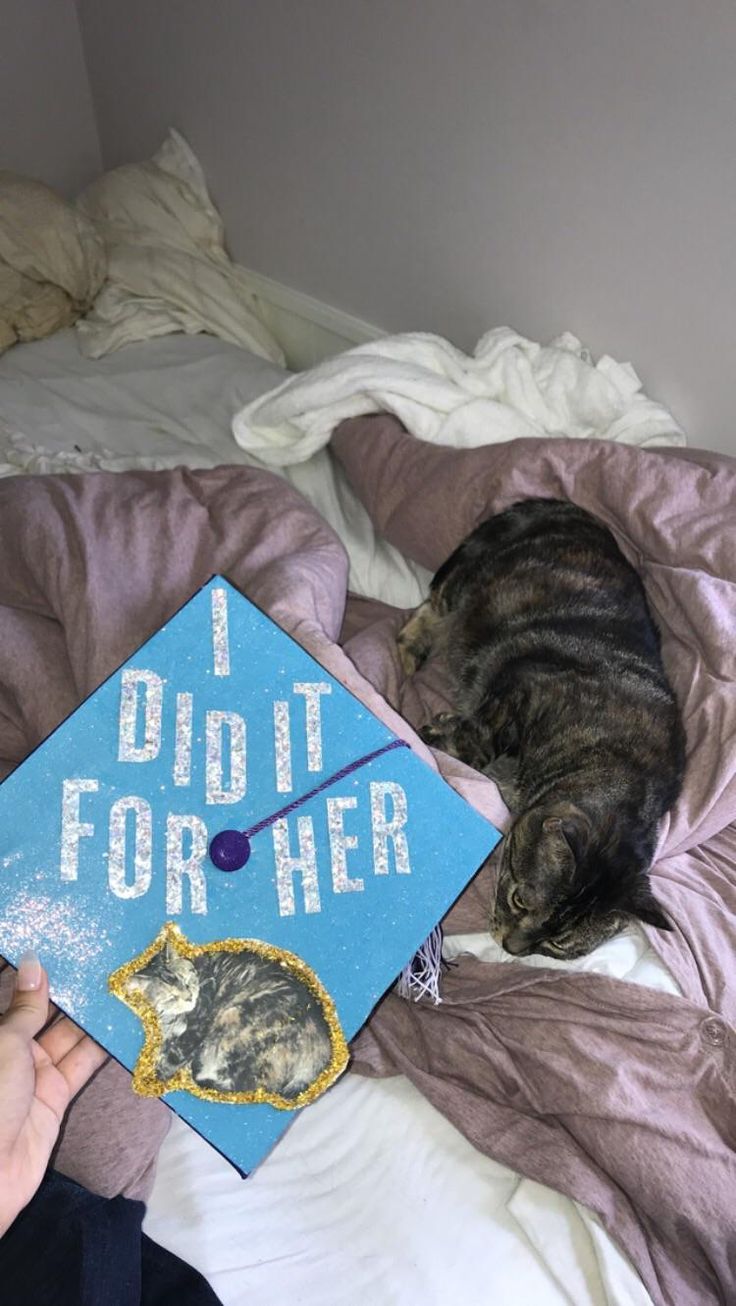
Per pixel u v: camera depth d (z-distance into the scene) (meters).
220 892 1.04
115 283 3.17
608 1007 1.44
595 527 2.05
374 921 1.07
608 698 1.79
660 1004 1.42
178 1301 1.15
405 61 2.46
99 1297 1.08
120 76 3.46
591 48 2.05
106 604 1.71
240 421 2.58
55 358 2.99
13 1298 1.09
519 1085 1.42
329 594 1.81
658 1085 1.39
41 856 1.02
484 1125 1.38
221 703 1.10
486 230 2.50
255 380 2.89
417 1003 1.53
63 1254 1.11
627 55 2.00
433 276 2.73
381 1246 1.27
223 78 3.04
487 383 2.44
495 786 1.58
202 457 2.56
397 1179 1.34
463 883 1.11
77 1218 1.15
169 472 2.13
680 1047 1.40
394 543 2.36
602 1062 1.38
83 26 3.48
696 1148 1.32
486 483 2.16
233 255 3.43
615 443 2.09
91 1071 1.12
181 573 1.88
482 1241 1.28
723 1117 1.38
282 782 1.09
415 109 2.50
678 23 1.89
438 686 2.10
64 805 1.04
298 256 3.16
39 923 1.01
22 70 3.43
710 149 1.96
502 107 2.30
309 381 2.46
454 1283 1.23
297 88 2.81
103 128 3.69
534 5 2.11
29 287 2.99
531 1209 1.31
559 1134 1.37
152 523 1.92
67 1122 1.28
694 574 1.84
